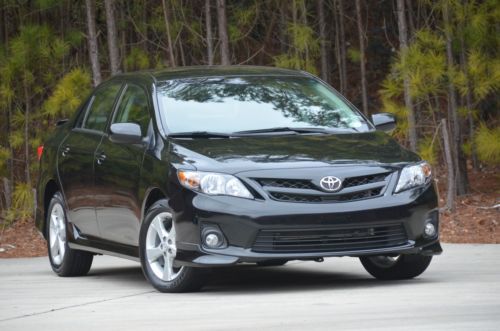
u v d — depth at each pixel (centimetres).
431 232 1477
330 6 3216
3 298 1511
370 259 1593
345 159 1455
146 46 2998
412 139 2527
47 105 2567
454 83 2542
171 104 1596
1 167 2827
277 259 1398
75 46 2811
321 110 1636
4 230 2728
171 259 1466
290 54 2823
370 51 3769
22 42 2716
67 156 1795
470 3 2545
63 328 1198
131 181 1555
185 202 1424
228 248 1403
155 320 1225
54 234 1845
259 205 1397
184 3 3147
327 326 1134
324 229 1407
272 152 1464
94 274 1836
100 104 1786
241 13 2839
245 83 1664
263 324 1162
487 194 2672
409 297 1340
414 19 3384
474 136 2619
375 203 1427
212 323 1183
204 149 1475
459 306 1246
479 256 1845
